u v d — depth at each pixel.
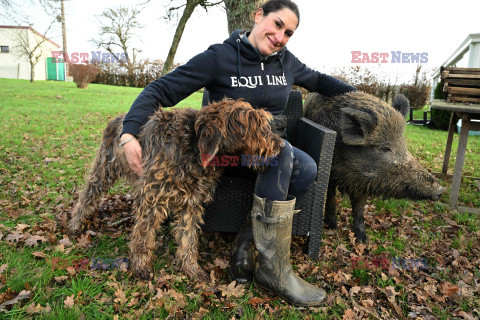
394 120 2.63
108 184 2.57
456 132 11.41
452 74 4.04
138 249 2.12
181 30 9.21
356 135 2.64
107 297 1.96
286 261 2.08
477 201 4.29
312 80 2.80
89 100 14.75
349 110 2.63
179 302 1.95
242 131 1.75
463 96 4.05
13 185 3.87
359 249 2.79
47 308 1.77
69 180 4.18
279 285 2.05
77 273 2.14
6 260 2.17
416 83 17.69
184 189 2.01
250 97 2.22
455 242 3.01
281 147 1.90
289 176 2.02
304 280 2.22
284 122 2.35
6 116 9.41
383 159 2.64
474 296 2.25
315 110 3.13
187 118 2.00
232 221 2.53
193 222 2.19
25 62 34.88
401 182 2.64
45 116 9.84
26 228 2.70
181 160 1.97
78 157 5.41
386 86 17.44
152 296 2.00
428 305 2.13
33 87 20.27
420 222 3.54
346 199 4.02
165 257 2.49
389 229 3.30
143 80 26.16
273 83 2.28
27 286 1.90
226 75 2.19
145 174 2.01
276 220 2.00
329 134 2.36
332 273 2.37
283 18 2.07
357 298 2.19
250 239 2.29
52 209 3.22
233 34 2.27
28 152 5.56
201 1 8.92
